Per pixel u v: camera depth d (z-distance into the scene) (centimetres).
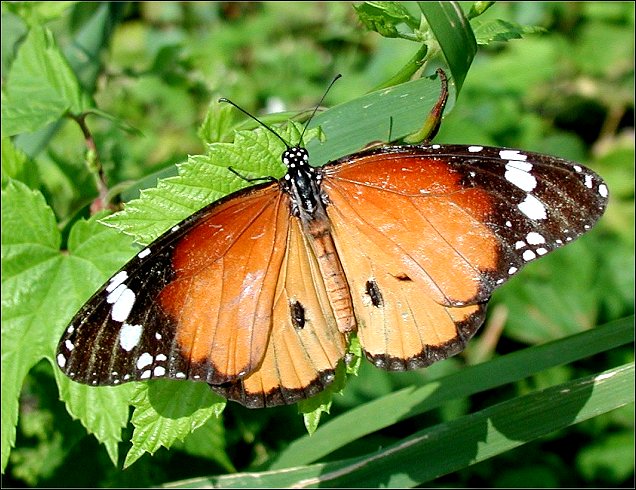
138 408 22
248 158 23
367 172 22
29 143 29
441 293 22
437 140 39
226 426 29
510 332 34
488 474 32
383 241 22
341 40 45
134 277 21
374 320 22
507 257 22
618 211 37
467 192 22
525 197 22
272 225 22
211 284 22
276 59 45
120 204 25
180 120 40
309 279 22
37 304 24
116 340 21
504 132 40
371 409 27
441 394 27
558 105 42
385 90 24
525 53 41
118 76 33
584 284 34
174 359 21
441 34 23
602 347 26
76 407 24
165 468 28
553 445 32
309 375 22
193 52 34
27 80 27
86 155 26
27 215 25
